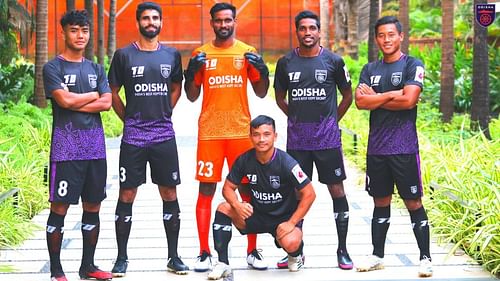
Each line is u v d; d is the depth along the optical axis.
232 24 5.69
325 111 5.75
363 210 7.96
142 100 5.55
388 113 5.60
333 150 5.77
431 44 21.20
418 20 24.61
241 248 6.50
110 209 8.09
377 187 5.71
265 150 5.38
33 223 7.30
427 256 5.60
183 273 5.66
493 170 7.05
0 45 14.28
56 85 5.25
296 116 5.79
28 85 14.82
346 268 5.77
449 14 12.36
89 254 5.52
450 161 8.01
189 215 7.80
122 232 5.64
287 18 34.09
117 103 5.70
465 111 14.45
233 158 5.78
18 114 11.63
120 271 5.61
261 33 34.16
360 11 29.42
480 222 6.16
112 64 5.65
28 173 8.16
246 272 5.73
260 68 5.71
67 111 5.32
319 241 6.70
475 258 5.95
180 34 33.66
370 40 15.01
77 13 5.36
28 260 6.11
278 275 5.64
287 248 5.54
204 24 33.66
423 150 8.86
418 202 5.66
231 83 5.70
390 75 5.59
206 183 5.80
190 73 5.71
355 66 20.22
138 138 5.57
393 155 5.59
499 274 5.61
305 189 5.48
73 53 5.38
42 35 13.12
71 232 7.04
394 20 5.61
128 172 5.59
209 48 5.73
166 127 5.62
